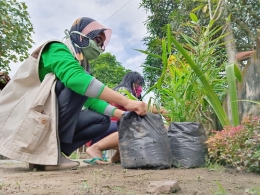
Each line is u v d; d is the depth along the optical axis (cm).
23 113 240
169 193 133
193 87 292
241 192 138
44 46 251
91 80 237
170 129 265
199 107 316
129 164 238
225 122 273
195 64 261
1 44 577
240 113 317
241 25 590
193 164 248
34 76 254
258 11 617
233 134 229
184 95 288
